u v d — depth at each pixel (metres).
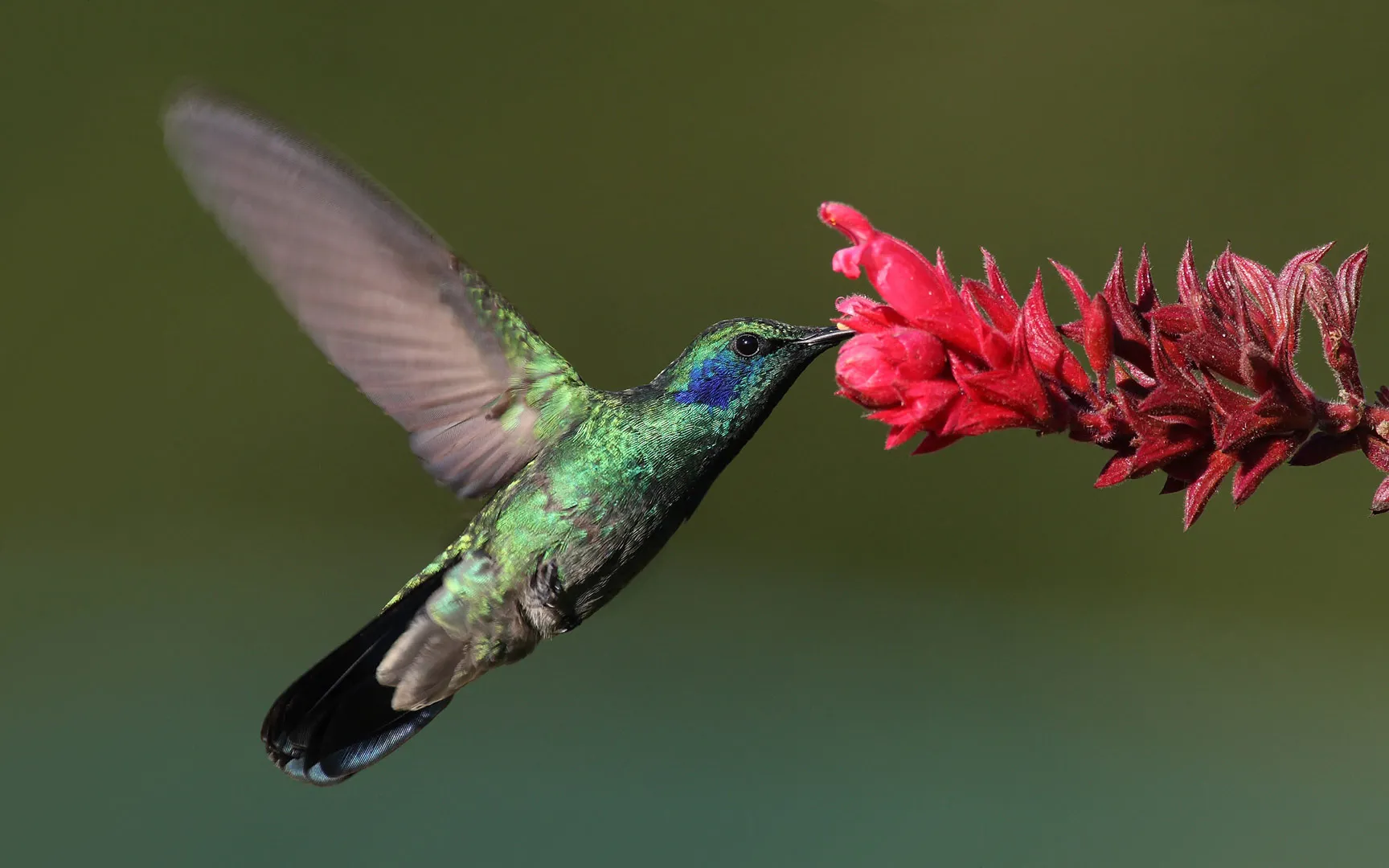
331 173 1.93
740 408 1.94
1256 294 1.89
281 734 1.93
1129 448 1.89
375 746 1.94
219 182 1.93
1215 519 2.13
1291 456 1.89
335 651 1.94
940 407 1.89
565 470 1.94
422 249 1.94
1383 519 2.12
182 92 1.92
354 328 1.94
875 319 1.89
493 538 1.94
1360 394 1.89
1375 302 2.12
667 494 1.94
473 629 1.94
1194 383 1.89
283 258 1.93
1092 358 1.89
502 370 1.94
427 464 1.94
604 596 1.94
